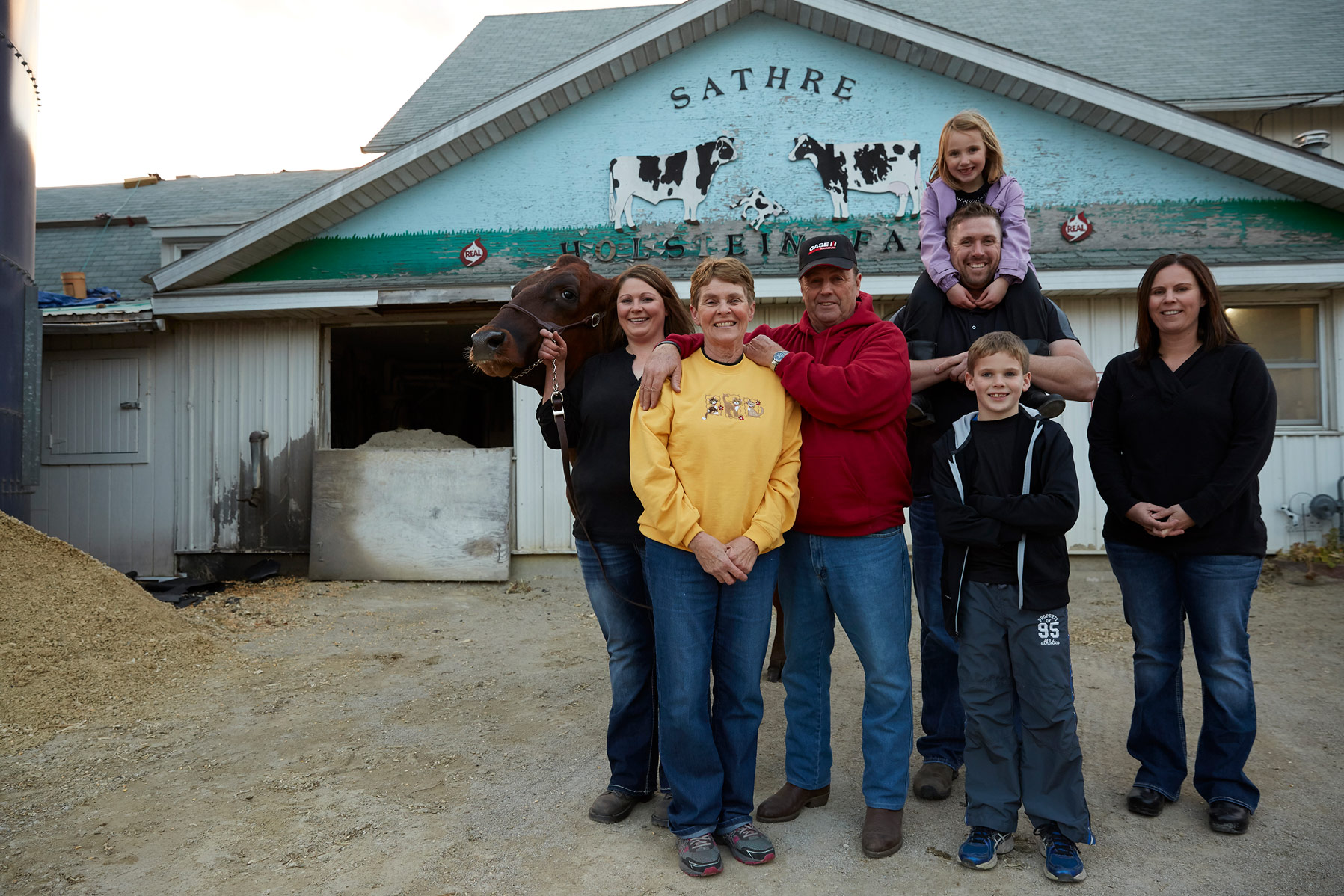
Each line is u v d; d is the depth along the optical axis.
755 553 2.31
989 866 2.35
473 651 5.01
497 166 7.70
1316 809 2.72
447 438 7.95
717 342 2.38
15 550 4.80
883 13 7.15
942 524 2.48
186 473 7.88
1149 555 2.72
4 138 6.32
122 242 11.30
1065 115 7.26
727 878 2.32
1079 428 7.20
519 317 2.78
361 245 7.77
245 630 5.50
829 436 2.47
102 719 3.75
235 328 7.85
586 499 2.67
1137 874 2.32
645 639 2.70
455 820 2.73
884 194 7.44
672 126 7.60
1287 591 6.08
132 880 2.37
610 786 2.77
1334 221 7.04
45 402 8.05
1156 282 2.64
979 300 2.90
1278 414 7.25
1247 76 9.87
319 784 3.04
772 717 3.73
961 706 2.91
